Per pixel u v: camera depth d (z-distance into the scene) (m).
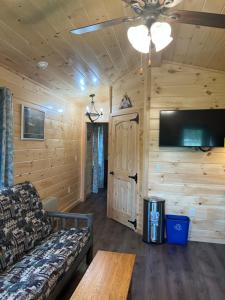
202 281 2.66
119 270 1.97
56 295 1.99
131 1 1.47
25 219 2.53
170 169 3.77
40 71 3.30
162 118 3.57
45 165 4.09
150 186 3.84
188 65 3.68
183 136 3.49
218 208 3.66
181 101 3.72
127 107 4.30
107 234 3.97
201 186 3.69
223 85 3.61
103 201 6.16
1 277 1.89
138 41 1.74
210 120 3.39
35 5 1.91
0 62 2.80
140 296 2.39
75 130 5.71
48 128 4.20
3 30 2.20
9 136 2.79
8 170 2.79
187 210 3.74
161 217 3.58
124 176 4.40
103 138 7.91
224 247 3.51
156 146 3.80
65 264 2.18
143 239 3.67
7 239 2.19
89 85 4.55
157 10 1.51
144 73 3.86
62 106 4.88
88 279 1.84
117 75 4.22
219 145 3.37
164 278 2.71
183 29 2.60
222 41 2.67
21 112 3.28
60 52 2.84
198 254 3.29
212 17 1.50
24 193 2.70
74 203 5.68
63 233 2.80
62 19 2.17
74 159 5.68
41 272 1.94
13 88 3.11
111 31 2.56
